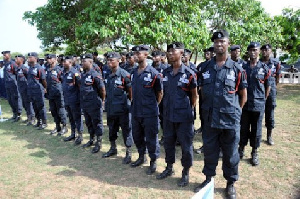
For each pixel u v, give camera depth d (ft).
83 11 23.68
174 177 12.33
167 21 20.29
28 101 22.24
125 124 13.85
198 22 23.45
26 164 14.21
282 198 10.22
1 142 17.90
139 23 20.72
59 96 18.88
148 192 11.03
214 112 9.91
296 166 12.84
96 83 15.03
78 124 17.25
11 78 23.17
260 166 13.01
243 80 9.96
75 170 13.42
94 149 15.81
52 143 17.69
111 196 10.85
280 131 18.30
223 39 9.55
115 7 20.89
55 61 18.89
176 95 11.00
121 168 13.56
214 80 9.95
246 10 26.86
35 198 10.85
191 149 11.28
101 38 21.40
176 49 10.81
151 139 12.47
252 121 13.17
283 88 39.60
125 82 13.62
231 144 10.05
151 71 12.21
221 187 11.21
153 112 12.25
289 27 38.75
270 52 15.84
